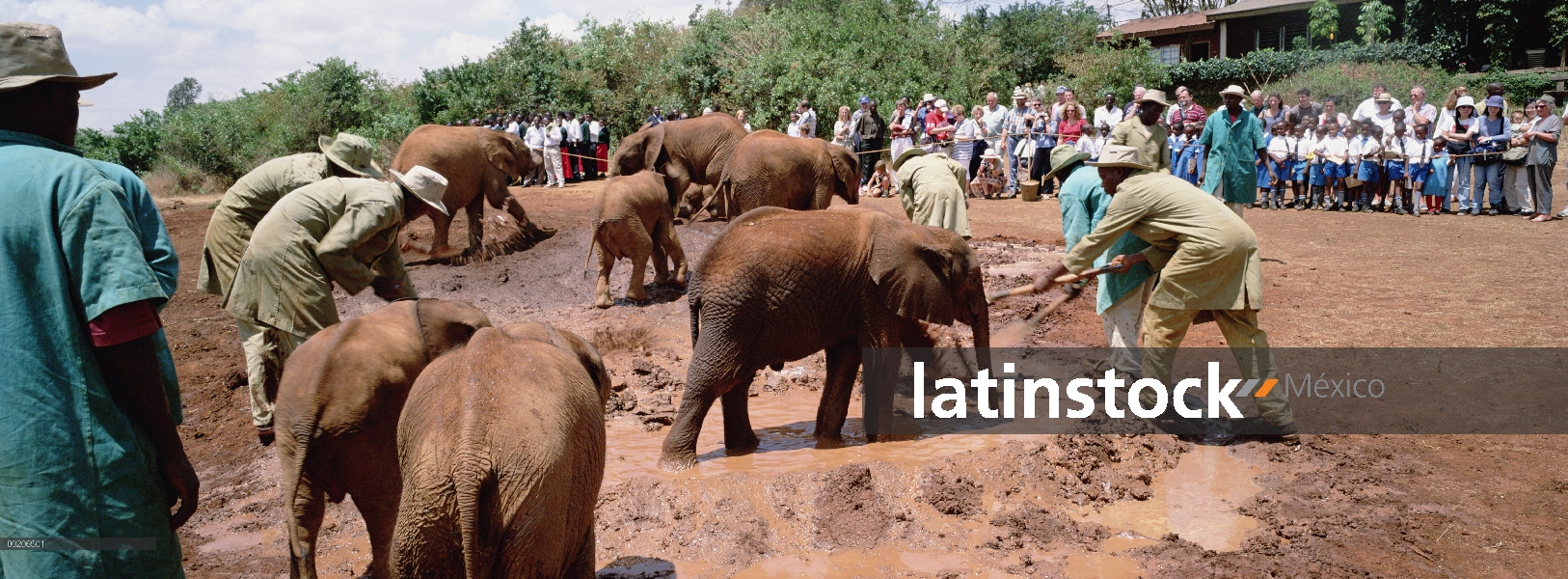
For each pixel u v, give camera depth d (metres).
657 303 10.86
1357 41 34.03
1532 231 13.86
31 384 2.99
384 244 6.40
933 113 18.94
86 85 3.34
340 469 4.55
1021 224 15.53
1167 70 34.47
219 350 9.82
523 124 26.53
